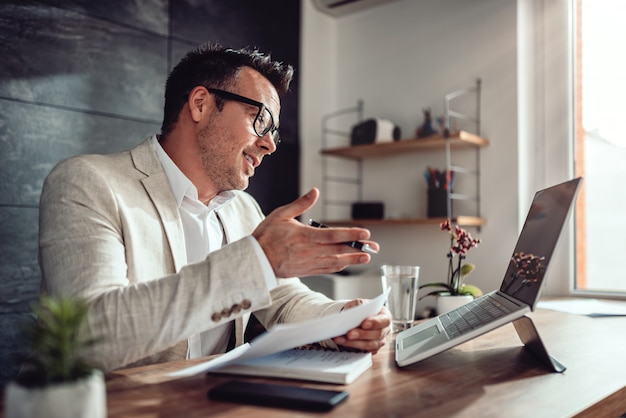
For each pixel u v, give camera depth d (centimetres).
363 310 85
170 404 67
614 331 127
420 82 257
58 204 101
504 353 99
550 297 219
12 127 183
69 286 88
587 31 225
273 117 131
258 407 66
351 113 282
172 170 126
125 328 78
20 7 186
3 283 180
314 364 83
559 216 86
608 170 219
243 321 128
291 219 87
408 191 257
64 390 47
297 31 275
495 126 232
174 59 229
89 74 202
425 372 85
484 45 237
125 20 213
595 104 223
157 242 113
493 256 229
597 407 70
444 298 149
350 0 268
